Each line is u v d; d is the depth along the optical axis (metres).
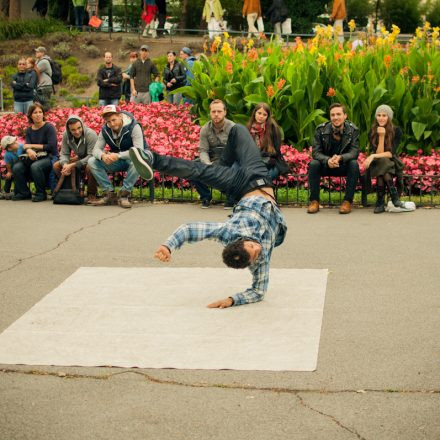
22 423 5.26
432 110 14.16
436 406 5.38
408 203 11.52
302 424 5.18
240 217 6.89
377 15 37.50
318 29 15.99
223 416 5.30
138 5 40.00
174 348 6.38
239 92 14.92
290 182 13.19
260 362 6.09
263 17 34.91
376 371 5.93
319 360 6.14
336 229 10.43
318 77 14.05
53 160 12.70
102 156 11.26
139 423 5.23
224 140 11.91
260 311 7.15
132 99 21.28
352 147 11.45
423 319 7.01
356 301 7.51
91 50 33.44
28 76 19.58
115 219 11.22
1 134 16.14
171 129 15.26
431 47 15.23
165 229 10.54
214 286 7.91
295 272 8.38
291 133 14.44
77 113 17.16
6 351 6.39
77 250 9.50
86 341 6.56
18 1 37.72
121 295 7.70
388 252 9.21
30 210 11.95
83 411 5.41
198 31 34.28
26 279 8.37
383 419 5.22
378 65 14.57
